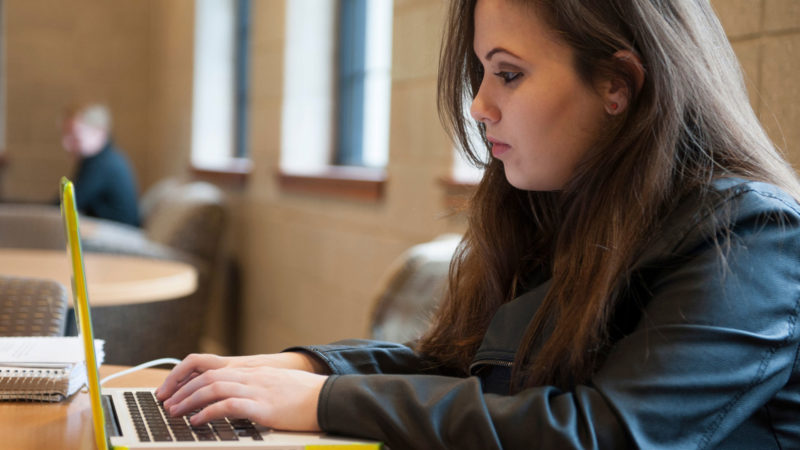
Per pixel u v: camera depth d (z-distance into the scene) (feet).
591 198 3.60
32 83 22.63
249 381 3.61
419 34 9.16
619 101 3.51
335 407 3.41
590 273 3.46
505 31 3.54
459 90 4.18
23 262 9.65
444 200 8.64
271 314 14.58
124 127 23.43
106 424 3.59
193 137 18.80
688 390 2.99
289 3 13.61
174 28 20.61
